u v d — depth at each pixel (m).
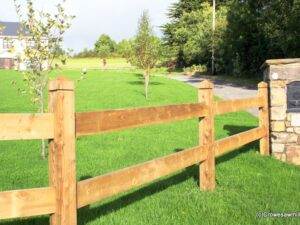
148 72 28.30
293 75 8.59
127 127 4.48
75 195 3.69
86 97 22.31
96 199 3.98
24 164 8.14
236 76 39.75
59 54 9.42
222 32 42.50
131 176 4.48
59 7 9.10
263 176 7.07
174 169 5.31
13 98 21.70
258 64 37.34
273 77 8.70
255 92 26.12
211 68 46.56
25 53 8.98
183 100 21.47
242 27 36.34
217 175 7.05
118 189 4.29
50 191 3.57
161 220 4.85
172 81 35.09
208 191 6.11
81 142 10.47
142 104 19.56
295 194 6.06
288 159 8.65
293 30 26.61
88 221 4.77
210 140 6.20
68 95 3.62
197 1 61.12
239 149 9.31
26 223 4.70
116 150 9.38
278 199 5.79
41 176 7.05
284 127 8.66
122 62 71.19
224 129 12.71
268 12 29.20
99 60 74.69
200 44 47.41
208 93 6.16
